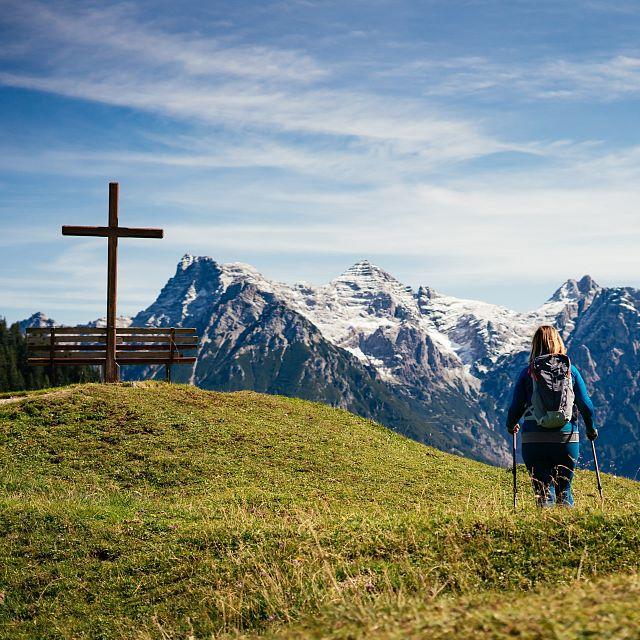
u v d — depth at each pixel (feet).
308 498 63.57
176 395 95.91
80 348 103.50
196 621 34.88
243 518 47.96
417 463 82.94
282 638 24.95
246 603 34.58
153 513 52.90
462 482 75.72
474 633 20.61
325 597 31.83
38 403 87.25
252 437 82.43
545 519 35.24
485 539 34.86
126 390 95.40
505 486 76.48
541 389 37.24
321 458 78.13
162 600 38.19
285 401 106.52
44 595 41.55
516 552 33.30
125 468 71.31
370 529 39.78
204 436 80.79
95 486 66.59
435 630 21.44
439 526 38.09
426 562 34.24
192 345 106.83
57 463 72.49
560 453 37.47
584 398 37.76
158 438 79.10
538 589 28.35
